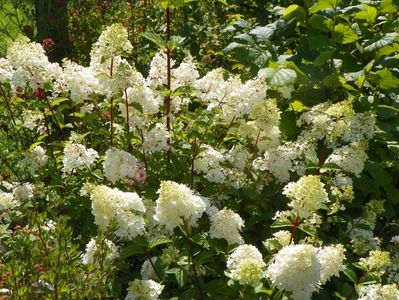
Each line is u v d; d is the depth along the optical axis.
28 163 2.18
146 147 2.00
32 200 1.93
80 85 2.11
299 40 2.70
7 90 2.27
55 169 2.10
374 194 2.26
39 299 1.39
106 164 1.88
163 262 1.68
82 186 2.06
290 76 2.21
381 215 2.28
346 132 2.00
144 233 1.75
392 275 1.83
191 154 1.95
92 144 2.12
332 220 1.94
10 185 2.14
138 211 1.69
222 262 1.83
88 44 3.46
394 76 2.38
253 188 2.03
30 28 3.20
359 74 2.31
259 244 2.04
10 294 1.36
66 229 1.47
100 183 2.04
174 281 1.74
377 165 2.15
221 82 2.13
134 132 2.06
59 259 1.41
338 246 1.61
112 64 1.99
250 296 1.52
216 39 3.20
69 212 2.00
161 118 2.13
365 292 1.62
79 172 2.01
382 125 2.26
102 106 2.16
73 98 2.11
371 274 1.66
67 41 3.20
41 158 2.19
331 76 2.29
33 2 3.20
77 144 1.98
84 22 3.50
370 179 2.19
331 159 2.01
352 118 2.03
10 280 1.36
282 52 2.75
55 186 2.04
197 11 3.39
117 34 1.93
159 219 1.60
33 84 2.10
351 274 1.66
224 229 1.71
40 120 2.29
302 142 2.11
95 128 2.12
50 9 3.19
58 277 1.39
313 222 1.71
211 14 3.46
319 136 2.04
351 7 2.46
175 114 2.24
